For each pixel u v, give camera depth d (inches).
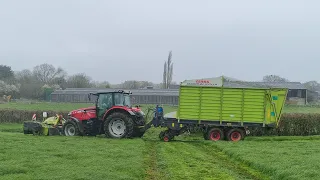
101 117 783.7
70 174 370.9
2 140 636.7
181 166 455.8
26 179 348.8
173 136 764.0
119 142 652.7
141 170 412.8
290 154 528.1
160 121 771.4
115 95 788.6
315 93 3149.6
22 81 3863.2
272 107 764.6
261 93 763.4
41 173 375.2
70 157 475.8
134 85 4035.4
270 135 925.2
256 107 764.0
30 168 398.6
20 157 463.2
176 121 768.9
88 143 619.2
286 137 856.3
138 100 2459.4
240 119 764.6
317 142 710.5
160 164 465.4
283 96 767.1
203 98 768.9
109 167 413.4
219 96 766.5
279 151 555.5
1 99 2999.5
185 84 775.1
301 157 496.7
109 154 502.6
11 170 383.9
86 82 3804.1
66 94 2709.2
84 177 360.2
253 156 509.0
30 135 777.6
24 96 3408.0
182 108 770.2
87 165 423.5
